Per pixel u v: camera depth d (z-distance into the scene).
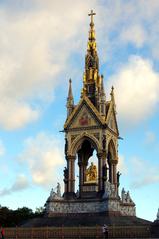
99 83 130.25
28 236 102.31
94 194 121.62
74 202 120.19
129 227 94.38
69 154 125.75
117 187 129.75
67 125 128.12
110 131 127.81
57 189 122.50
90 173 125.44
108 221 106.56
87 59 134.25
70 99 130.88
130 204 127.12
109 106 129.50
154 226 94.88
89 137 125.00
